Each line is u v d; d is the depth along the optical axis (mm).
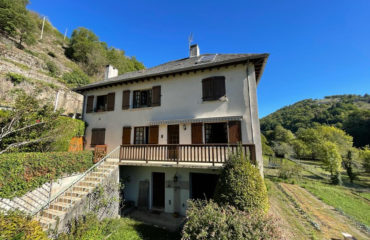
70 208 7332
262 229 5016
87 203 8148
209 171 10680
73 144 14117
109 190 9695
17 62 23188
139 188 12133
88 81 31766
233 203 6715
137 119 13922
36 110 10414
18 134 9758
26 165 7973
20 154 7922
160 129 12797
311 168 32719
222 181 7496
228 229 5113
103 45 53938
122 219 9695
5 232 4453
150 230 8539
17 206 7449
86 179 9773
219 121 11031
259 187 7047
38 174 8422
